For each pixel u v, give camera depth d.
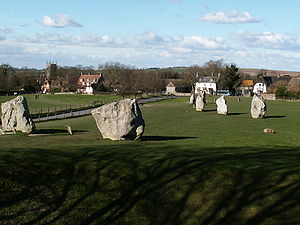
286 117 48.72
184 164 15.88
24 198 13.53
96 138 29.66
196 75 166.00
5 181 14.40
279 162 15.98
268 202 12.61
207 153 18.30
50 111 68.69
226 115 52.22
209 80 160.12
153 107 72.88
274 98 104.44
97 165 16.11
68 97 119.50
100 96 121.50
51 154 17.70
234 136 31.17
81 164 16.14
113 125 28.06
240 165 15.39
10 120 34.88
